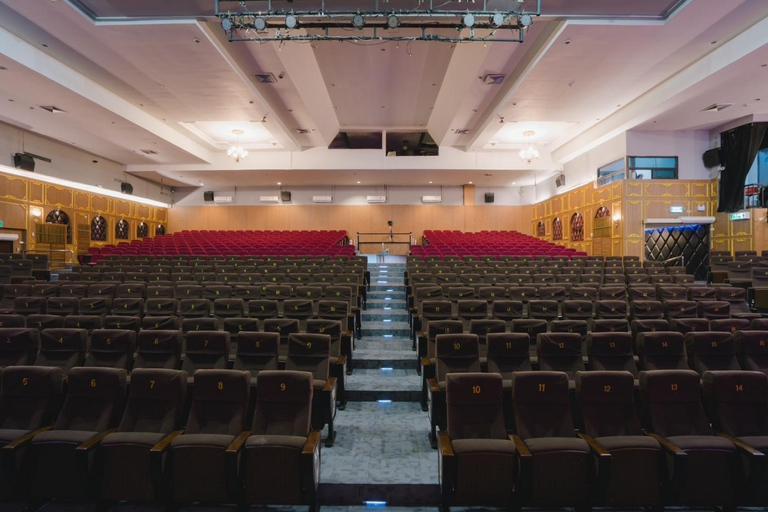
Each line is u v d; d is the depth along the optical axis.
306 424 3.01
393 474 3.04
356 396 4.32
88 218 14.16
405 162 15.45
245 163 15.45
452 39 5.91
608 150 12.64
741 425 3.07
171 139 12.30
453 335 3.84
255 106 10.21
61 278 7.52
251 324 4.52
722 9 6.17
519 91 9.36
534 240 14.34
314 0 6.59
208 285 6.41
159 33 6.78
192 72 8.21
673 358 3.87
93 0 6.10
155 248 11.42
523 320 4.43
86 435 2.87
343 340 4.78
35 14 6.24
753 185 10.66
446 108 11.84
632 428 3.03
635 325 4.35
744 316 5.53
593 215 13.30
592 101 10.08
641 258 11.56
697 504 2.77
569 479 2.74
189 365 3.87
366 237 19.16
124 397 3.20
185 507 2.85
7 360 3.81
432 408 3.43
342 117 14.41
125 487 2.79
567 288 6.48
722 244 11.41
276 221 19.16
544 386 3.08
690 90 8.64
